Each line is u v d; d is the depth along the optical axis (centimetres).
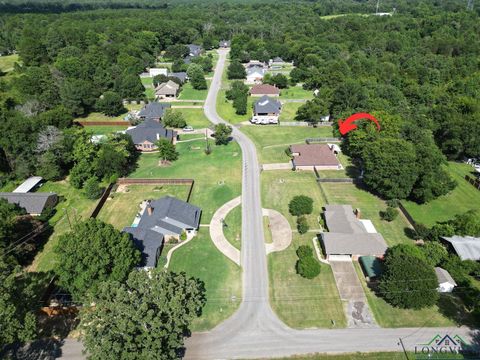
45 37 18938
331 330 5056
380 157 7444
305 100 13962
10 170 8869
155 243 6253
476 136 9394
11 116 9212
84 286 4841
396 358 4672
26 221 6500
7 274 4788
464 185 8650
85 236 4962
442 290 5544
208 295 5603
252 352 4775
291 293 5634
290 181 8562
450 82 14362
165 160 9475
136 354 3853
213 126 11669
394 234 6850
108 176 8462
